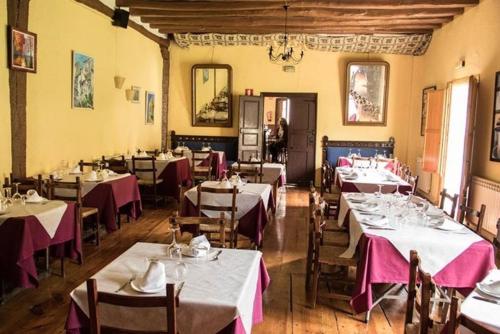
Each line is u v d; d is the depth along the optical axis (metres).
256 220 4.51
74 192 4.97
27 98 5.02
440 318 2.60
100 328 1.78
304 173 9.86
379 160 8.22
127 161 6.98
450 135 6.96
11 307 3.39
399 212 3.64
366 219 3.47
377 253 3.07
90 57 6.44
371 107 9.50
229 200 4.48
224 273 2.26
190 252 2.52
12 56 4.64
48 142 5.46
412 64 9.34
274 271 4.31
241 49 9.73
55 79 5.57
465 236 3.15
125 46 7.70
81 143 6.29
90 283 1.72
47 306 3.42
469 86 6.02
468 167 6.09
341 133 9.69
